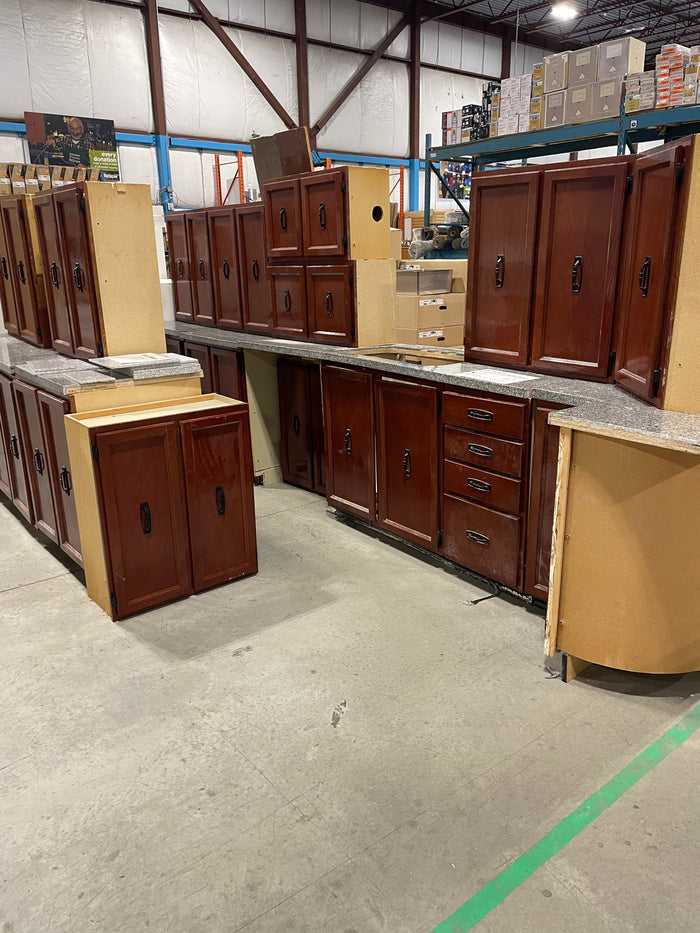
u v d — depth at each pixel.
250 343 4.00
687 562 2.05
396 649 2.54
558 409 2.45
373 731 2.09
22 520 3.93
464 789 1.85
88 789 1.87
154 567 2.81
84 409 2.78
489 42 11.85
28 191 5.30
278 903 1.52
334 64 9.84
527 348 2.83
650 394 2.22
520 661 2.45
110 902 1.54
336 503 3.78
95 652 2.54
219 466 2.90
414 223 7.50
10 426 3.50
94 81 7.90
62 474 2.95
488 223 2.85
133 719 2.16
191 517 2.86
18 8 7.24
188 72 8.52
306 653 2.52
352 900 1.53
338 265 3.60
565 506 2.15
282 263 4.01
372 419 3.34
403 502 3.31
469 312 3.05
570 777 1.88
